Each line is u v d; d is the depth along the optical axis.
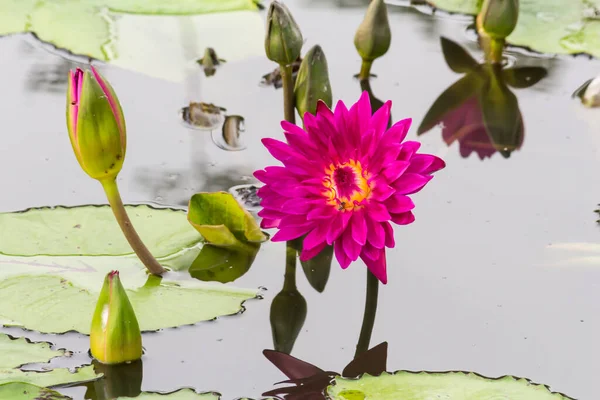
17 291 1.54
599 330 1.53
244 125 1.76
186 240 1.60
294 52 1.67
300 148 1.57
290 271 1.58
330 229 1.55
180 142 1.73
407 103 1.80
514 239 1.61
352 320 1.54
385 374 1.48
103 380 1.48
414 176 1.55
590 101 1.80
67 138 1.73
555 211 1.64
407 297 1.56
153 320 1.52
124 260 1.58
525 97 1.81
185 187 1.66
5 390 1.46
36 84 1.81
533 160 1.71
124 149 1.53
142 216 1.62
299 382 1.48
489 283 1.57
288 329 1.53
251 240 1.61
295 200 1.56
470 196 1.66
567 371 1.49
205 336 1.52
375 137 1.55
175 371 1.49
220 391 1.47
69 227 1.60
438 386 1.47
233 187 1.66
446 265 1.59
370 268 1.55
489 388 1.47
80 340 1.51
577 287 1.56
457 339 1.52
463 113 1.78
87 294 1.54
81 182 1.67
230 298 1.55
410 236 1.62
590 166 1.70
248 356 1.50
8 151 1.71
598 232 1.62
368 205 1.55
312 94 1.66
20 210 1.62
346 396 1.46
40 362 1.49
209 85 1.82
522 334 1.52
